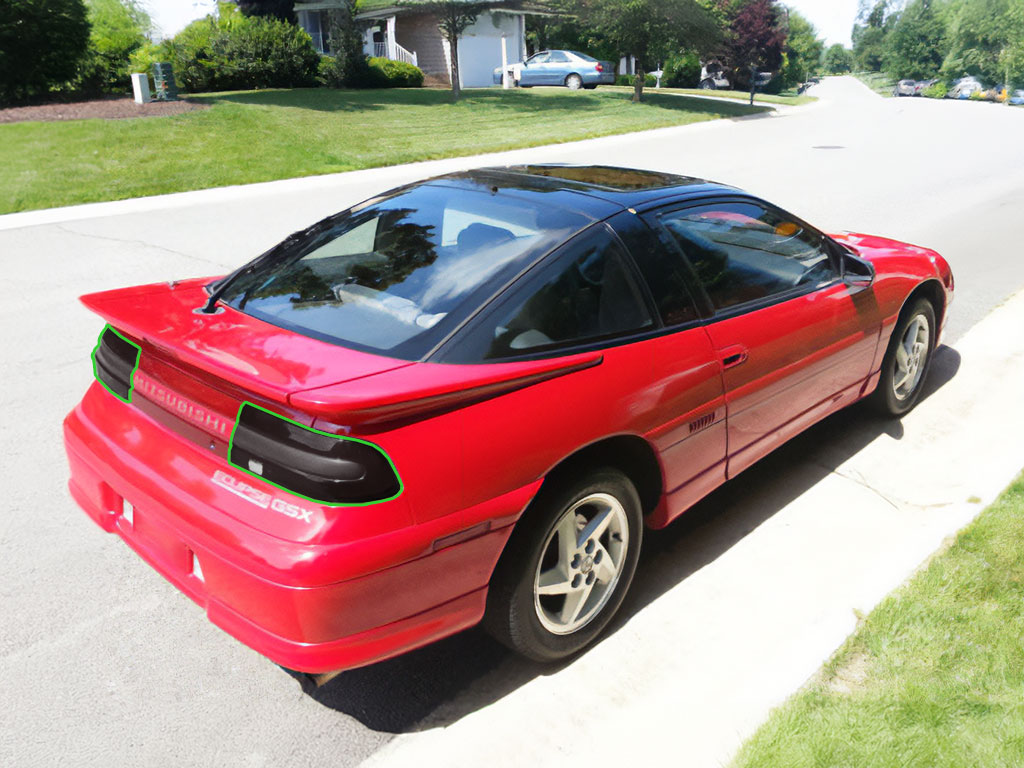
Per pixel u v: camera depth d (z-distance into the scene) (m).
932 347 4.91
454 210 3.13
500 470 2.42
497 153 18.30
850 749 2.40
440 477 2.30
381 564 2.21
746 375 3.32
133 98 21.14
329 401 2.07
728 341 3.21
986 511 3.66
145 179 14.02
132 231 10.38
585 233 2.89
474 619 2.51
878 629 2.92
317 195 13.13
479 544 2.42
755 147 19.80
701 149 19.30
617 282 2.90
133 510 2.69
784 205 11.73
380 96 25.70
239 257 8.96
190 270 8.45
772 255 3.63
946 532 3.52
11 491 4.02
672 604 3.22
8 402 5.10
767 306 3.45
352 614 2.22
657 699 2.73
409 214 3.18
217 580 2.31
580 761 2.49
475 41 36.69
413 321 2.56
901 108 40.00
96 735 2.56
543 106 27.08
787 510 3.89
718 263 3.32
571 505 2.69
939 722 2.49
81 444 2.85
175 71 24.97
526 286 2.67
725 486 4.13
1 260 8.85
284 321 2.68
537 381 2.54
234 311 2.80
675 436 3.04
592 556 2.85
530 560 2.59
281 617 2.20
